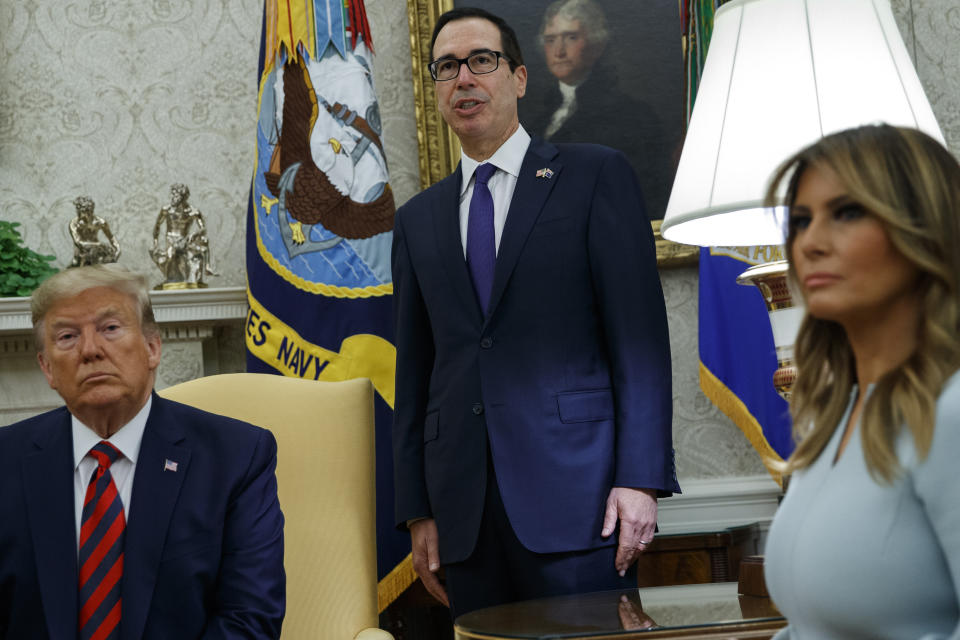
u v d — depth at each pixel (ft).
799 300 3.73
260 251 11.34
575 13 13.17
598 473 7.16
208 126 13.48
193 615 6.43
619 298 7.30
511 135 8.04
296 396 8.42
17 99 13.30
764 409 11.62
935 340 3.17
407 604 11.09
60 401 12.48
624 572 7.16
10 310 11.99
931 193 3.17
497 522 7.35
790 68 7.08
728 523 12.64
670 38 13.12
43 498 6.54
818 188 3.37
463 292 7.71
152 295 11.99
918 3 13.14
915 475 3.12
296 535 7.93
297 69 11.43
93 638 6.27
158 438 6.75
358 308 10.92
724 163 7.11
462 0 13.26
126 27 13.52
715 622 5.03
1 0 13.34
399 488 8.05
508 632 5.15
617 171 7.64
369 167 11.23
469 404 7.51
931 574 3.12
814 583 3.31
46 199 13.23
